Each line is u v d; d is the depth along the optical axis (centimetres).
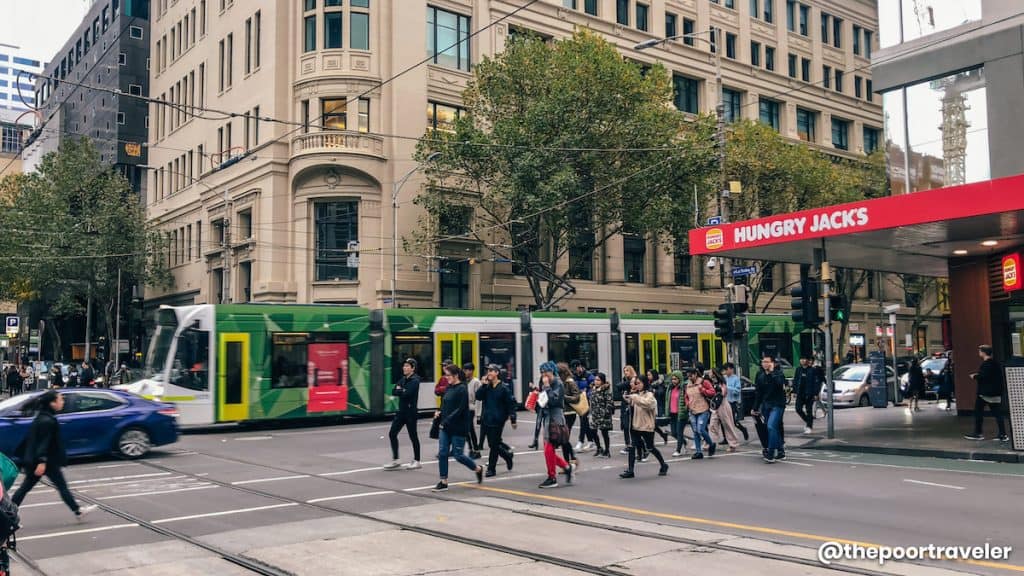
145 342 2248
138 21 6031
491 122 3581
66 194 4766
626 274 4622
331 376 2358
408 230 3769
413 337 2525
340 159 3662
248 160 4072
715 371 1712
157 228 5209
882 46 2067
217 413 2169
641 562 771
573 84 3244
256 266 3966
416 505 1104
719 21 5028
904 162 2008
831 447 1675
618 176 3356
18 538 930
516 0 4191
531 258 3600
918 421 2156
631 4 4631
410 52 3838
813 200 4197
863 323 5650
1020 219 1565
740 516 991
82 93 6775
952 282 2264
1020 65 1772
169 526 983
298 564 787
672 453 1672
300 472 1438
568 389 1511
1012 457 1413
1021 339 2008
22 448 1448
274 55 3903
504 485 1271
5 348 5119
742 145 3984
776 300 5288
